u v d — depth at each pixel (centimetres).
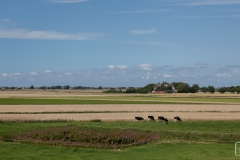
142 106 11931
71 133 5262
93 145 4650
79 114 8881
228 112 9925
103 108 10869
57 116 8262
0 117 7881
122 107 11375
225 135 5444
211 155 4034
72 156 3947
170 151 4294
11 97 18875
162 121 7431
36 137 5116
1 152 4100
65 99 16675
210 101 15900
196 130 6044
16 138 5062
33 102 13688
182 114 9188
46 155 3978
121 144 4819
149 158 3859
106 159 3788
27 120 7169
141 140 5003
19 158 3778
